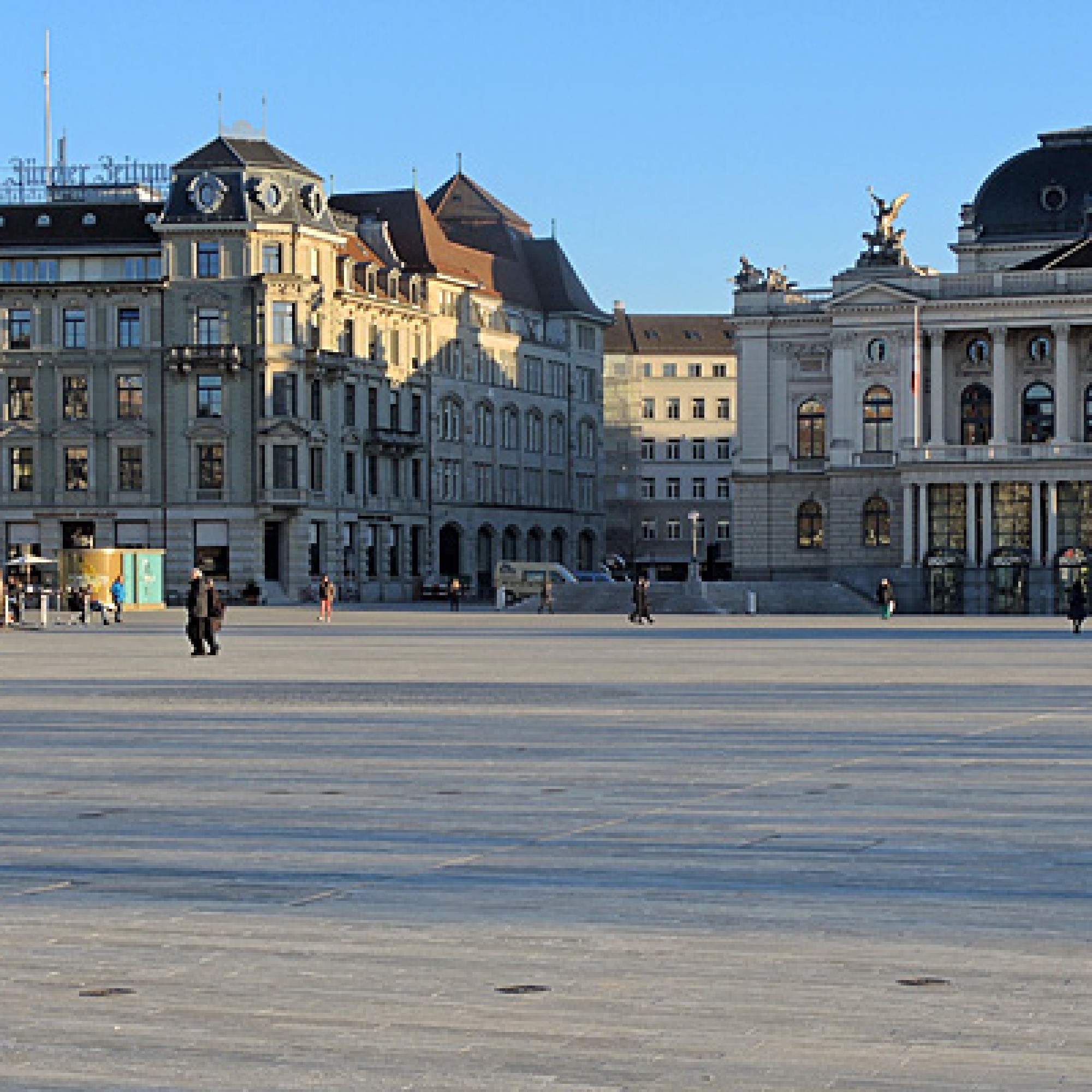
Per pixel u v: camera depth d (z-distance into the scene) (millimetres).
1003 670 59125
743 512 153750
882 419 148625
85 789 28188
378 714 41875
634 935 17141
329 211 154625
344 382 155750
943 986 15156
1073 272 143125
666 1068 12844
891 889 19469
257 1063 13055
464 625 107500
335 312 153500
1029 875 20312
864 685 51531
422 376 168375
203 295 147750
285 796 27375
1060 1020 14094
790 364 153375
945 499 145125
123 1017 14344
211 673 58906
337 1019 14203
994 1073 12695
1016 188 160875
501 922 17766
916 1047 13367
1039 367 145375
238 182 148375
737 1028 13898
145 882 20094
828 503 151375
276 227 147875
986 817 24906
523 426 185875
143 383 149000
